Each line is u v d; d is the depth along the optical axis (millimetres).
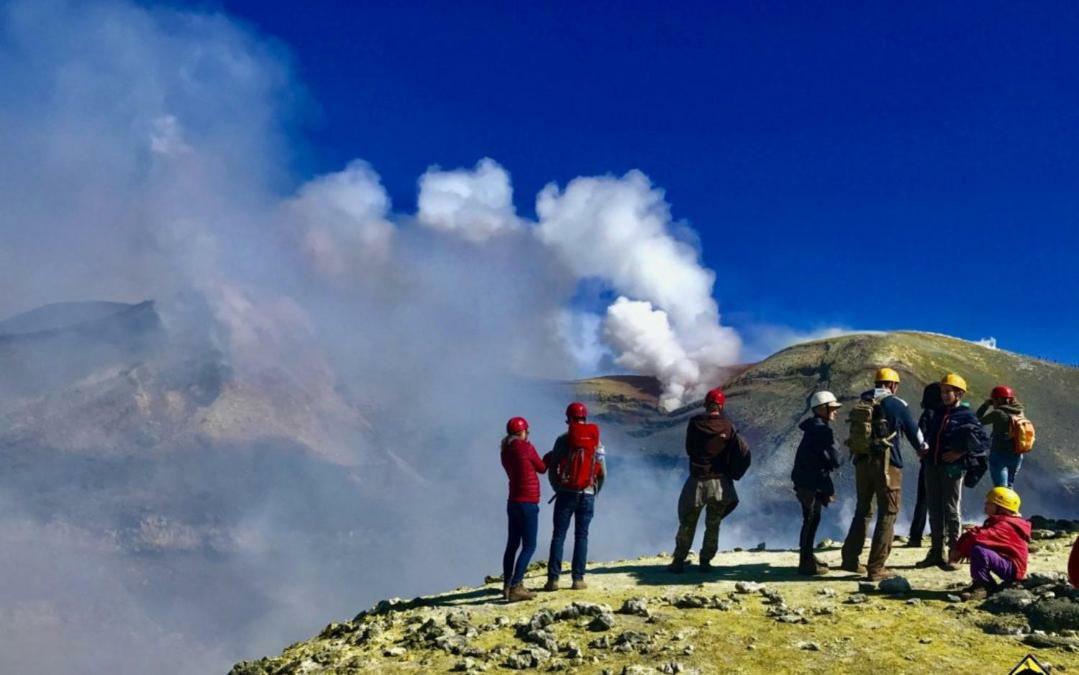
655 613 10727
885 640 9391
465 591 13680
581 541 12617
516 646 9969
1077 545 9188
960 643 9211
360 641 10938
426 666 9555
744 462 13117
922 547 15016
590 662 9250
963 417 12438
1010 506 10992
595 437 12664
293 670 10172
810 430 12695
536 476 12391
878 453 11984
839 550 15008
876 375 12391
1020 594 10102
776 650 9250
